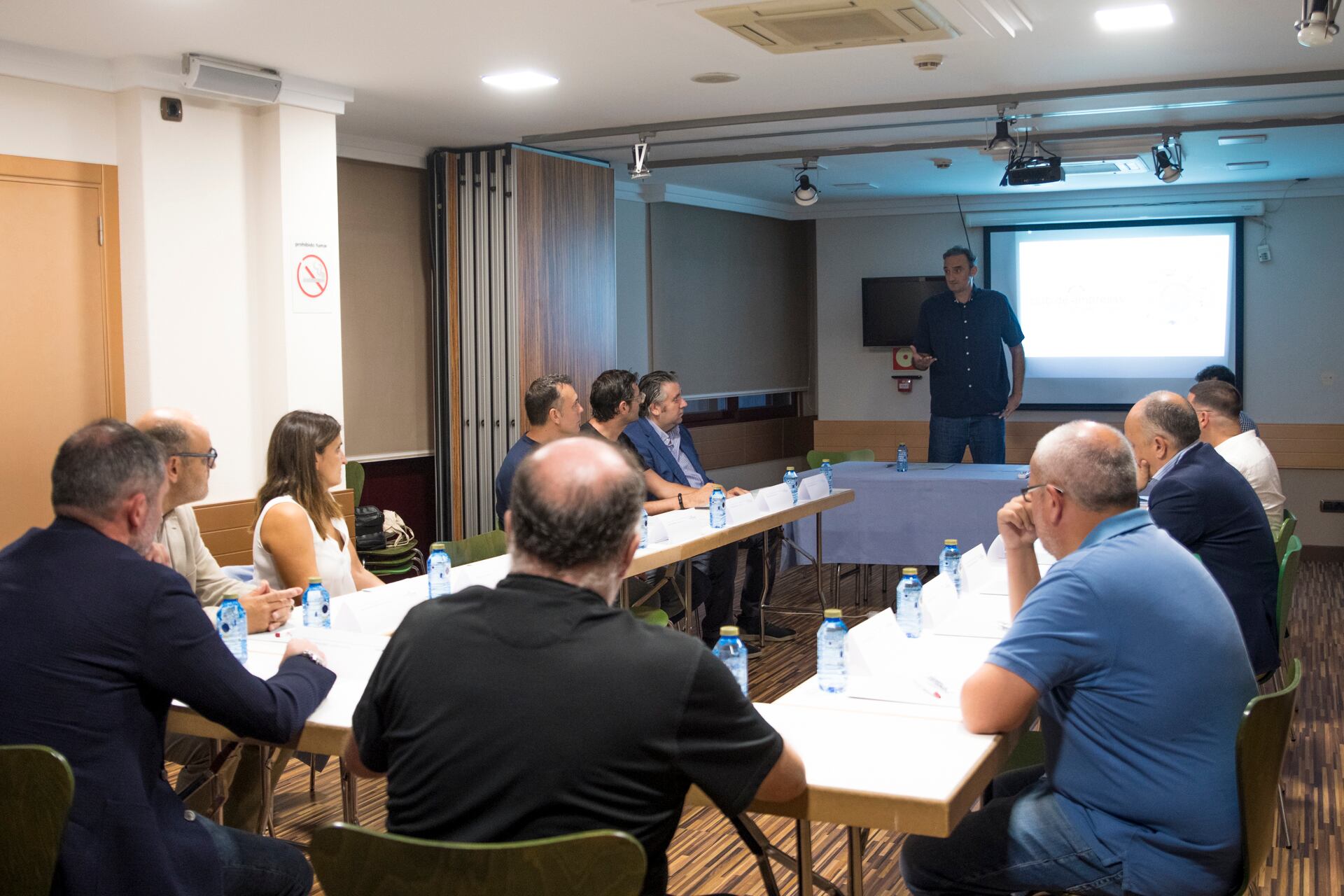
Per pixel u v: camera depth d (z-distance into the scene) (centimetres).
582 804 145
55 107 453
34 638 185
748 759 153
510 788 145
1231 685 196
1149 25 429
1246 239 860
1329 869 319
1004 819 207
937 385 787
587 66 486
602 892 139
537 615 152
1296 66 496
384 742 161
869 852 331
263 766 265
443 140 650
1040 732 273
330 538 346
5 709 183
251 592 291
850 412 979
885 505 625
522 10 402
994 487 605
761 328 969
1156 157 641
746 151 709
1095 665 195
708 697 151
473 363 671
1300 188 839
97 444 196
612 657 149
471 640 152
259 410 517
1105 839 196
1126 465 208
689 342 885
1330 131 638
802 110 581
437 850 141
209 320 494
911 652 248
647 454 526
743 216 941
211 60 464
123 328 479
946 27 421
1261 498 422
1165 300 884
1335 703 476
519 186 657
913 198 935
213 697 193
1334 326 840
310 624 290
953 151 696
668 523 449
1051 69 497
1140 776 194
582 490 156
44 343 454
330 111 520
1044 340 922
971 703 199
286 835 340
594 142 660
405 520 684
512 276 657
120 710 188
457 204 667
